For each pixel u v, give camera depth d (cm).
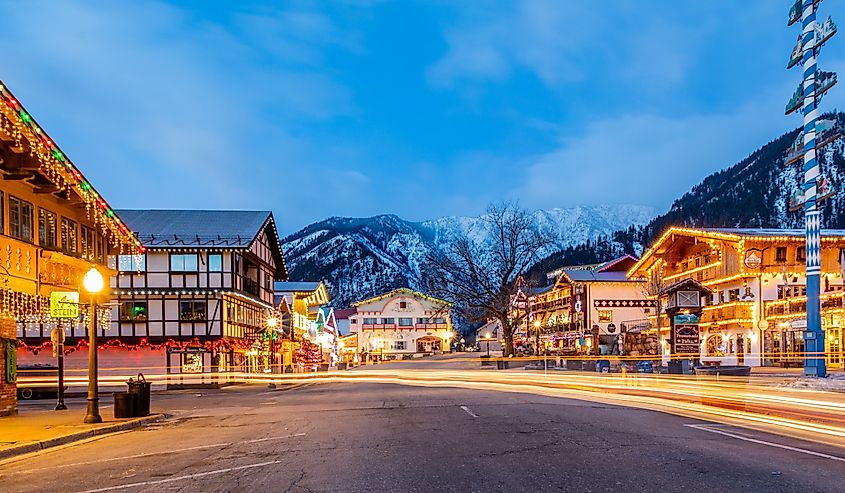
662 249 6038
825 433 1202
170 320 4088
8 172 1839
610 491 734
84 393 3572
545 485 771
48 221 2159
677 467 866
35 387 3297
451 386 3284
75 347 3997
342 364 7638
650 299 5838
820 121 2533
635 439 1133
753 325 4666
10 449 1226
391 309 11506
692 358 2578
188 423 1731
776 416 1494
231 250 4116
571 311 7744
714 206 18750
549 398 2214
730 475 811
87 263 2398
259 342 4978
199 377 3978
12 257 1898
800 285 4634
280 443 1199
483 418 1537
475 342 14725
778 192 17275
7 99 1548
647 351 5478
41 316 2095
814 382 2275
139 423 1744
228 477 880
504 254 5622
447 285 5703
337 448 1106
